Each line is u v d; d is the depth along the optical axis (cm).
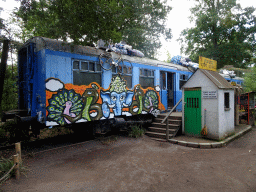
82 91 562
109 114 638
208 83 605
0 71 708
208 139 608
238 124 887
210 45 2412
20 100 635
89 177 353
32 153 475
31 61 523
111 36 525
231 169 389
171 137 632
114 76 659
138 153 501
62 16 485
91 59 591
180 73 978
